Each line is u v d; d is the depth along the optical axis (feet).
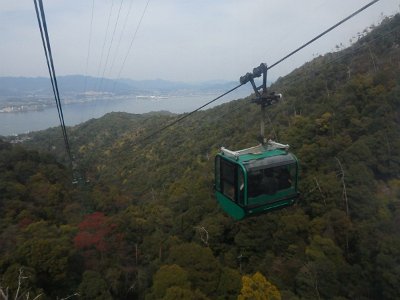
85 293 77.61
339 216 91.66
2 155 153.79
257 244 97.76
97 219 120.26
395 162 106.01
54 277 79.30
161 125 396.16
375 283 76.38
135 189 227.40
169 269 75.36
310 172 117.39
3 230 100.89
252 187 25.64
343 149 119.85
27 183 139.54
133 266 101.91
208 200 127.13
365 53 192.95
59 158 271.69
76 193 153.17
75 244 95.25
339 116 137.39
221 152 29.17
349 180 102.68
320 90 187.42
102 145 398.01
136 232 125.90
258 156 26.53
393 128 113.50
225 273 80.48
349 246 89.76
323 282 73.15
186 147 271.08
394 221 86.79
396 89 125.18
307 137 140.56
